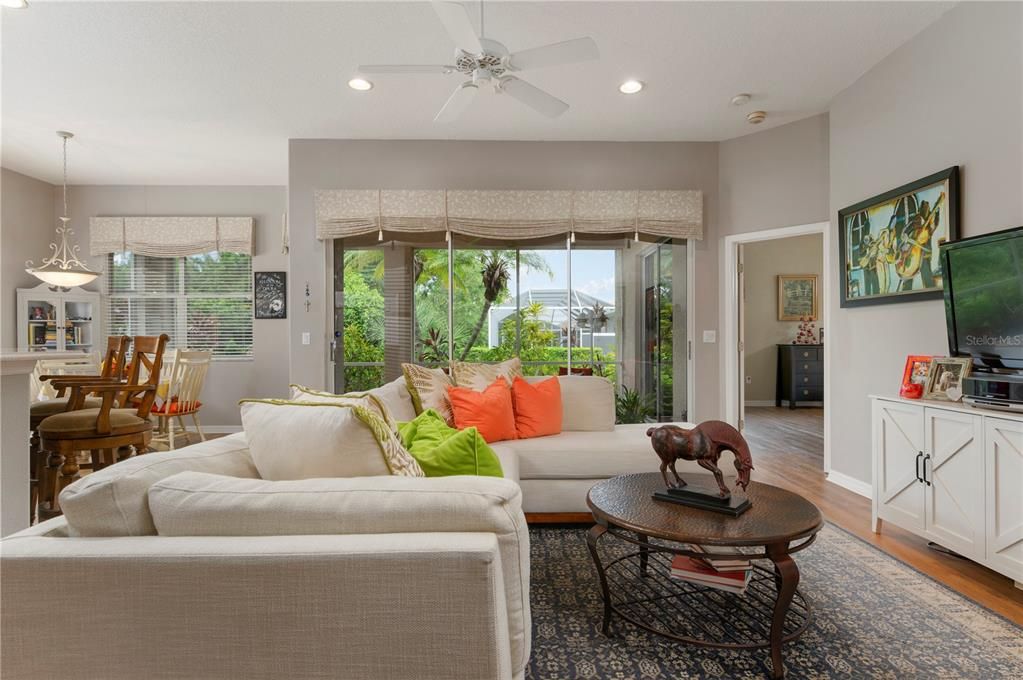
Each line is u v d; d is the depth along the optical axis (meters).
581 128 4.26
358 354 4.54
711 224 4.57
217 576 0.93
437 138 4.48
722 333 4.55
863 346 3.40
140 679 0.94
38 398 4.27
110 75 3.31
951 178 2.64
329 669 0.93
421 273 4.59
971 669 1.59
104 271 5.79
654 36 2.91
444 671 0.92
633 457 2.84
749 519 1.69
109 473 1.09
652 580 2.20
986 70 2.48
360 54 3.09
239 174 5.45
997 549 2.05
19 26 2.76
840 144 3.61
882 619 1.87
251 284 5.91
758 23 2.79
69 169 5.23
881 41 2.98
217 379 5.84
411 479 1.11
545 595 2.07
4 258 5.15
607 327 4.63
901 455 2.56
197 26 2.79
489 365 3.44
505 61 2.32
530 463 2.83
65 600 0.94
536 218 4.47
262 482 1.10
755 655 1.68
